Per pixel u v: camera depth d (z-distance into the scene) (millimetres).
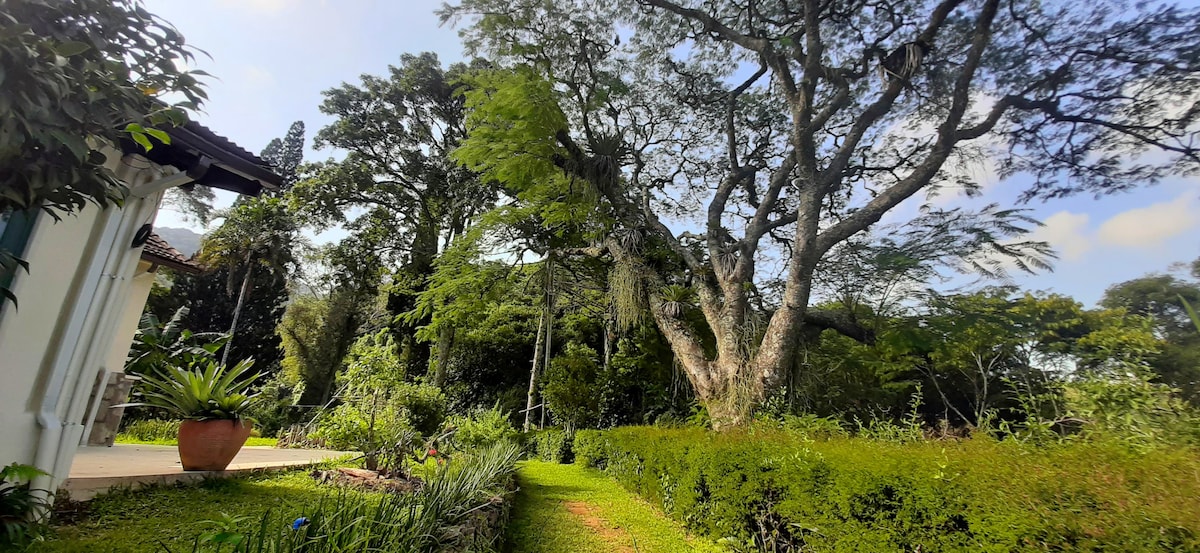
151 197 4203
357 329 26391
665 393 14391
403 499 3002
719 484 5270
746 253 11312
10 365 3254
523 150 11445
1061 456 2916
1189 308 2766
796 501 4180
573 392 15289
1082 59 10578
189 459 4766
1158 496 2361
